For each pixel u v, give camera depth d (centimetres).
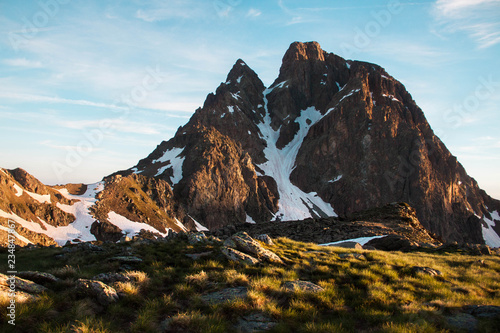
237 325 1231
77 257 2489
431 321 1243
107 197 17025
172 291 1548
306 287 1591
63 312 1223
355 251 2616
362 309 1398
